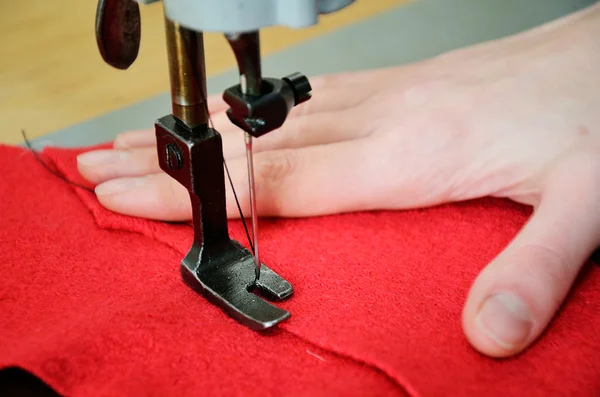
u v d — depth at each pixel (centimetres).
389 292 50
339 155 60
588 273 51
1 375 45
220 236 50
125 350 44
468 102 61
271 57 90
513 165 57
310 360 44
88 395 41
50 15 99
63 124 77
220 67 87
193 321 47
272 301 50
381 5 103
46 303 50
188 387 42
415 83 67
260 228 59
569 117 57
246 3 36
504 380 42
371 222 59
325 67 87
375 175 59
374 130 63
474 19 98
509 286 44
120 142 67
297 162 59
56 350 43
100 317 47
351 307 48
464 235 57
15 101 81
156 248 56
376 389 41
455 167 58
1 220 59
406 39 94
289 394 41
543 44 66
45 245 56
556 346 45
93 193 62
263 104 39
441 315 47
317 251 55
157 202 57
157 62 89
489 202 61
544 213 49
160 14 99
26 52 91
